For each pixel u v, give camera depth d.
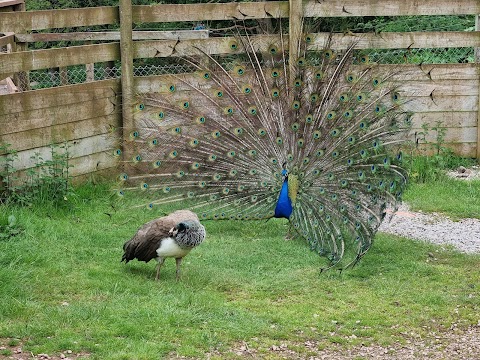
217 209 10.67
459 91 14.60
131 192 12.10
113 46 12.81
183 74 13.13
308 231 10.14
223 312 8.16
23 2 15.06
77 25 12.60
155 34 14.81
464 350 7.56
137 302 8.25
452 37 14.30
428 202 12.65
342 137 10.40
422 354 7.44
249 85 10.87
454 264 10.02
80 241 10.20
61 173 11.77
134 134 11.09
